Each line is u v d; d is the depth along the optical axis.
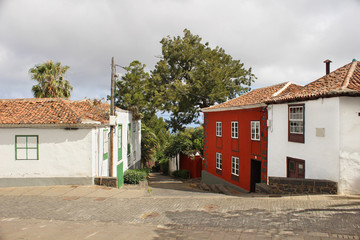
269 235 6.98
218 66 25.39
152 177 28.55
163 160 34.69
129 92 28.59
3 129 13.02
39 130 13.14
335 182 10.37
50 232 7.65
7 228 8.03
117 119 16.56
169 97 23.94
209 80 23.62
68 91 23.30
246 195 11.81
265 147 14.75
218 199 11.04
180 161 29.62
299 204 9.53
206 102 26.16
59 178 13.26
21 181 13.10
